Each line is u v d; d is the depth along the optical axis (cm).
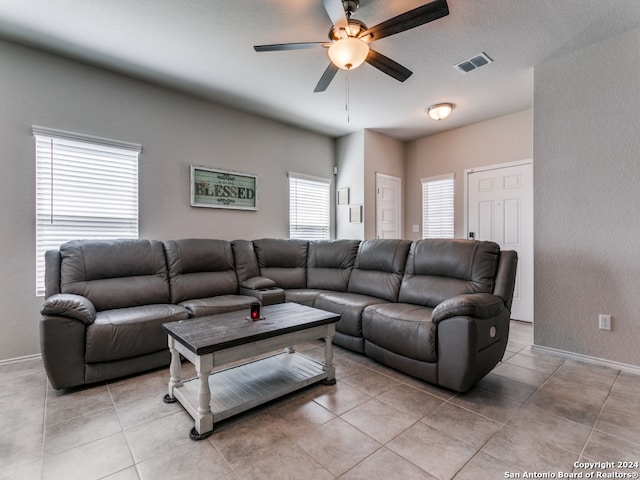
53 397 209
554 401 202
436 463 147
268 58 285
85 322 221
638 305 243
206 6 218
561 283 279
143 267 296
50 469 144
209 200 377
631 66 244
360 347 281
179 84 335
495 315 224
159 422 181
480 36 251
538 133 292
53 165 282
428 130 480
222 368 255
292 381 215
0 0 211
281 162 448
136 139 324
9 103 261
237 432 172
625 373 243
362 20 235
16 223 264
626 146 247
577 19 231
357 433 170
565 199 277
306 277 396
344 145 504
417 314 245
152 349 244
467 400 205
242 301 300
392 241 338
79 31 246
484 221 438
